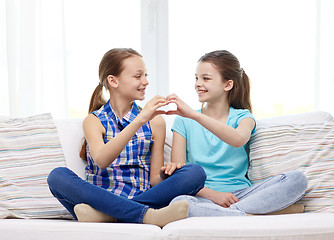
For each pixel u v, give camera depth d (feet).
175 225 4.22
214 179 6.42
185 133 6.79
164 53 9.11
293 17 9.03
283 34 9.02
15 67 8.71
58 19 8.84
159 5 9.12
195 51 9.05
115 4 9.07
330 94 8.94
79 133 6.71
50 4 8.86
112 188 6.07
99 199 4.97
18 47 8.80
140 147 6.36
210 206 5.09
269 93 9.01
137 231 4.22
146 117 5.80
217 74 6.77
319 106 8.95
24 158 6.22
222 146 6.60
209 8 9.04
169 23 9.10
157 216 4.83
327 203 5.69
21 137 6.39
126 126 6.15
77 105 8.98
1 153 6.18
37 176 6.11
